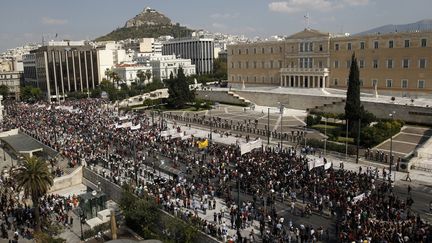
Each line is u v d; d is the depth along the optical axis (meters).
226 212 45.09
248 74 145.62
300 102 111.00
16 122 104.69
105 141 75.75
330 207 43.06
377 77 108.06
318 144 69.38
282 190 47.41
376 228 35.78
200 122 97.38
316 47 120.69
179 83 125.31
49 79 179.00
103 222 48.72
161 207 45.91
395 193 47.81
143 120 99.44
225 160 60.78
